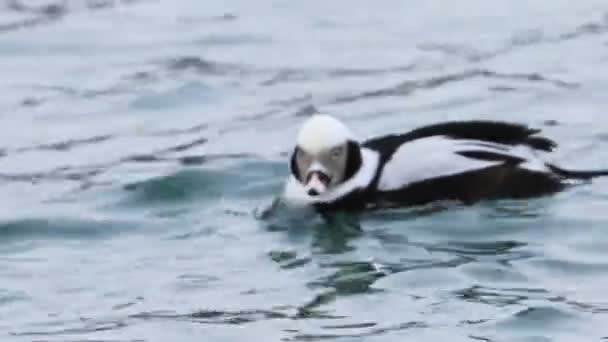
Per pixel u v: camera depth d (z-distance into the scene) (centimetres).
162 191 1747
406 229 1589
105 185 1780
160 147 1933
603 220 1574
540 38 2273
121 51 2355
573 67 2138
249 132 1973
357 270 1497
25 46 2394
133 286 1472
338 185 1644
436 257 1517
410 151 1664
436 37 2317
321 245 1565
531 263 1491
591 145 1822
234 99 2116
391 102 2055
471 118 1967
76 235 1625
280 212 1656
